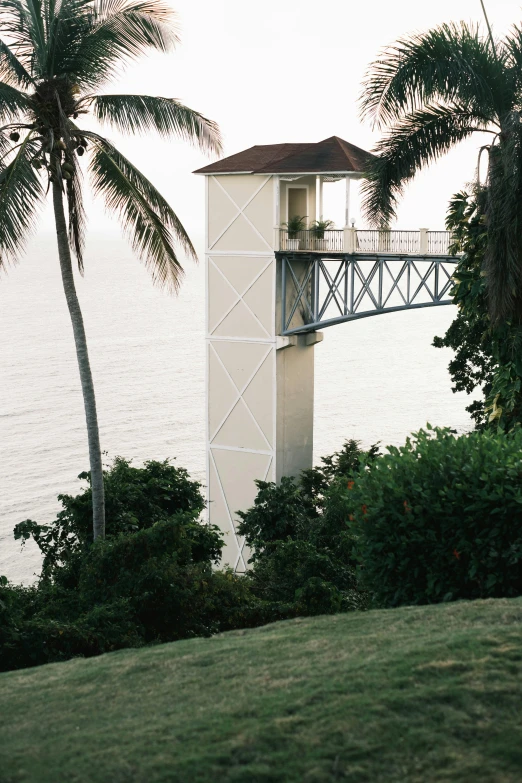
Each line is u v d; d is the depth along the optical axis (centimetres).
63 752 518
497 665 588
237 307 3616
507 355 1556
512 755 474
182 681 637
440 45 1552
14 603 1244
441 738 497
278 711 546
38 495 7662
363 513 920
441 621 732
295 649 690
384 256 3281
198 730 532
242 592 1396
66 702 623
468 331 3428
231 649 712
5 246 1592
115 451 9131
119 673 679
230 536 3759
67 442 9419
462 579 859
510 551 828
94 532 1833
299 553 1537
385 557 902
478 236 1552
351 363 14850
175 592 1280
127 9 1731
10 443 9375
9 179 1614
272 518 2914
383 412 10794
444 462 887
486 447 920
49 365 13912
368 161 1692
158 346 16075
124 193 1769
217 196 3584
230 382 3681
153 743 518
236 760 491
